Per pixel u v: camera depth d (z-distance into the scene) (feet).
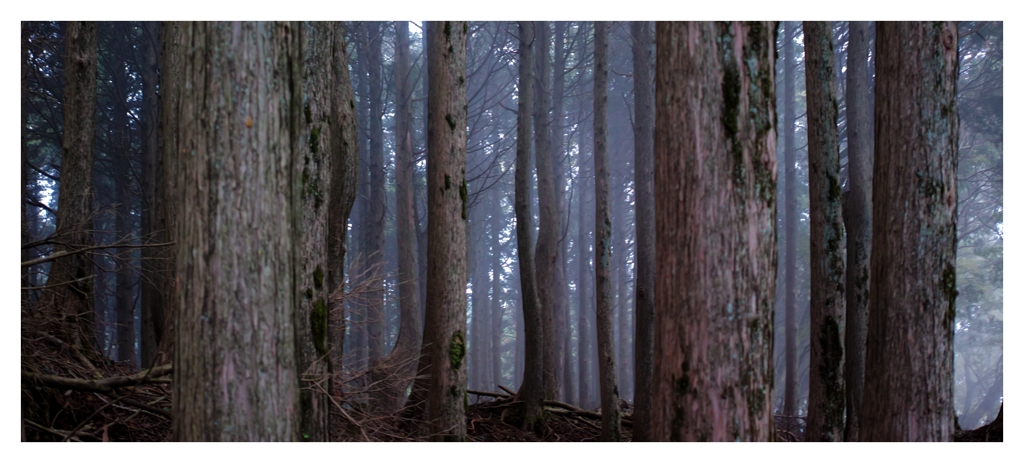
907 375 15.34
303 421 15.96
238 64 10.72
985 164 64.90
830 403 21.98
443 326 22.26
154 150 40.88
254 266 10.74
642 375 25.59
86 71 25.31
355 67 67.82
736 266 12.00
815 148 22.82
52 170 53.93
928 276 15.46
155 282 31.04
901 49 15.98
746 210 12.10
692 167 12.20
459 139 22.91
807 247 73.26
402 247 45.39
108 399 18.66
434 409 21.98
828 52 22.77
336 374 19.66
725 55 12.25
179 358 10.81
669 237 12.50
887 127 16.16
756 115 12.30
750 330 11.99
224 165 10.64
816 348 22.39
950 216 15.70
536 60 40.63
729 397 11.89
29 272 21.58
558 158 58.34
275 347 10.89
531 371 30.07
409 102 51.26
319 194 17.13
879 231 16.22
